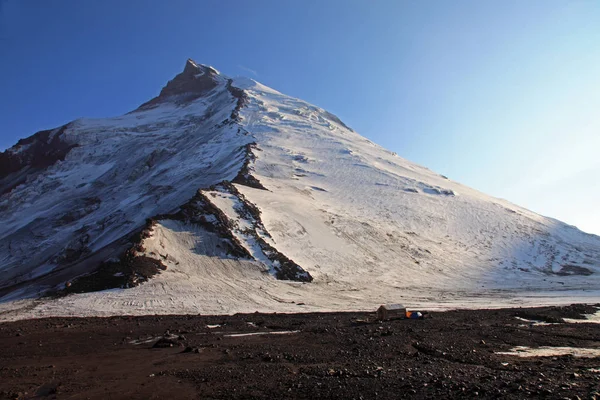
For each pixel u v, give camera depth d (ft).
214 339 76.38
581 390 38.40
